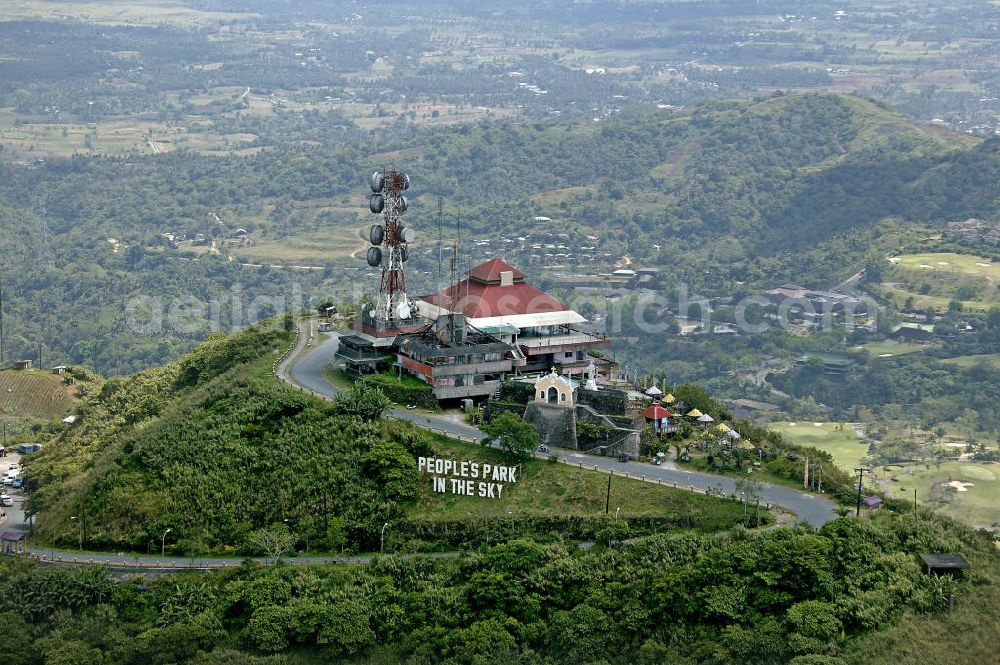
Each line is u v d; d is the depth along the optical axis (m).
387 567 188.62
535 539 192.38
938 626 175.25
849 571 181.00
